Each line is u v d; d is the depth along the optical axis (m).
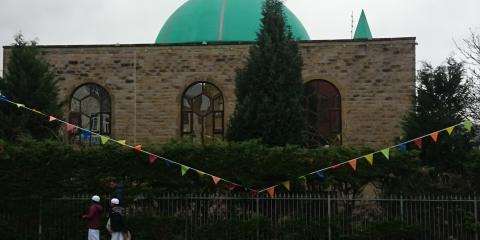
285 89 23.30
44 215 21.19
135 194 20.94
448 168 22.52
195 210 20.94
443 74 24.27
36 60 25.75
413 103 24.53
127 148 21.17
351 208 20.59
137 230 20.80
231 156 20.88
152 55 28.25
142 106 28.16
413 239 20.19
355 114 27.34
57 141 22.31
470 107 30.91
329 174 20.67
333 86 27.56
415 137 23.42
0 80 25.19
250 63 23.64
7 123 24.12
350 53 27.55
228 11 31.02
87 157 21.20
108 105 28.31
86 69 28.41
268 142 22.75
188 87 28.11
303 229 20.38
